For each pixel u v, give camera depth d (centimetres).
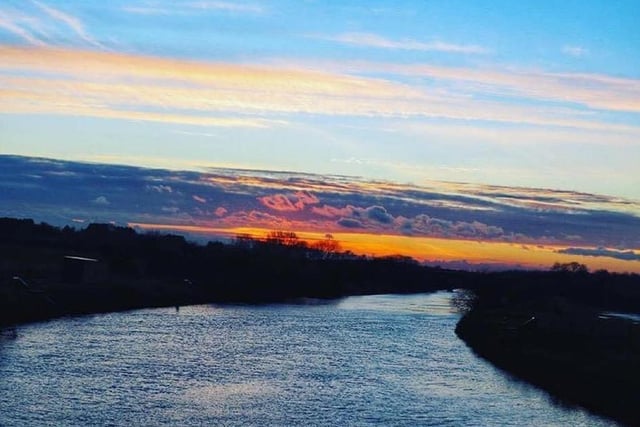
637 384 5809
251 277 16188
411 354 7900
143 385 5909
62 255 15288
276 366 6938
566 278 16138
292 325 10206
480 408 5516
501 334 8600
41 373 6131
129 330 8950
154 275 15138
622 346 7569
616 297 15125
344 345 8406
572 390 5991
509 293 15112
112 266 14800
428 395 5894
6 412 4950
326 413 5259
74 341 7844
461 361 7531
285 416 5150
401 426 4988
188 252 17150
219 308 12519
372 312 12850
